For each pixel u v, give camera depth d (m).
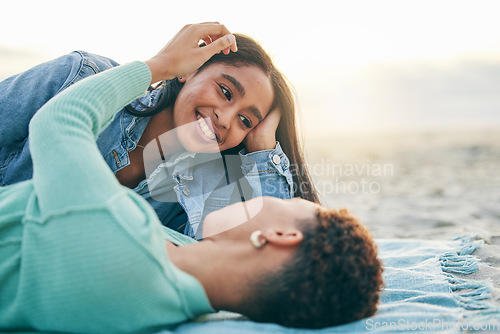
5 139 1.60
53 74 1.64
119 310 0.93
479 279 1.55
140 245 0.93
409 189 4.16
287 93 1.94
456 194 3.86
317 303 1.04
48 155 0.98
